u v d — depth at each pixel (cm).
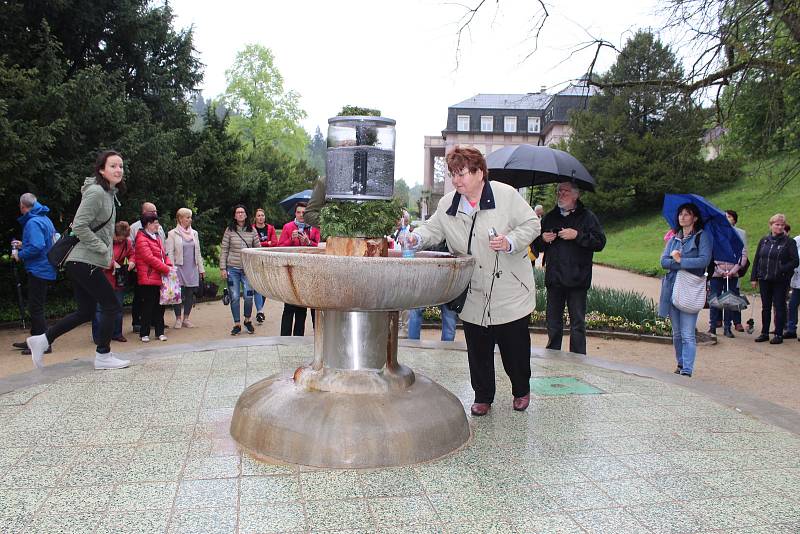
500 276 400
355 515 276
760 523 276
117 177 526
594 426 407
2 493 290
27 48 1134
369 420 338
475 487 309
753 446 375
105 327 525
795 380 731
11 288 1184
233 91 3944
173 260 991
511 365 423
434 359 605
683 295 646
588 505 291
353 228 359
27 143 954
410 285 319
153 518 268
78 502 282
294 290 322
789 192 2692
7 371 706
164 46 1479
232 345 638
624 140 3416
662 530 269
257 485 304
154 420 397
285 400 353
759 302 1441
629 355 870
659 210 3469
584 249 629
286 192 2902
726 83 1148
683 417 430
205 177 1543
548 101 1280
